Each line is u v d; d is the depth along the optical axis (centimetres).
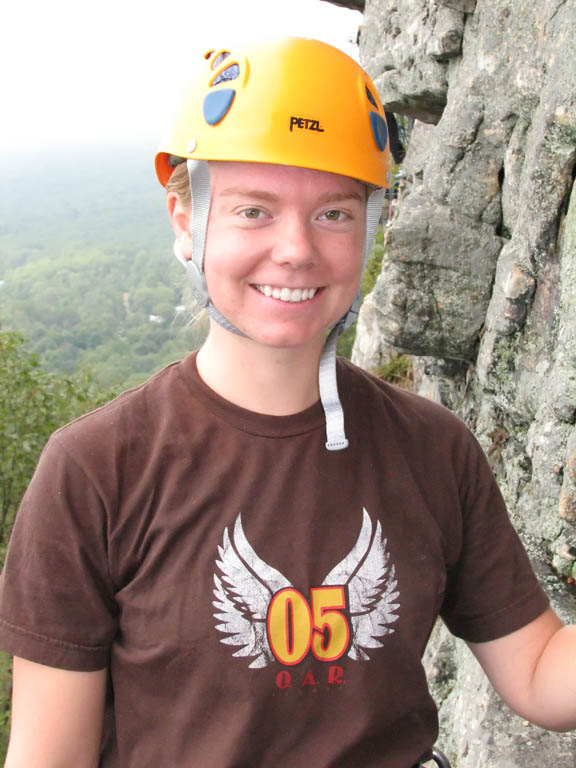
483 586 146
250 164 117
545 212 272
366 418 137
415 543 132
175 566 122
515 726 231
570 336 249
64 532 120
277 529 124
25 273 12475
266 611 121
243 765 120
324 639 123
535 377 281
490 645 149
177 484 123
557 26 284
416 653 131
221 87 121
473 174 338
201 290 129
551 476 258
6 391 958
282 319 121
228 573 121
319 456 128
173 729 123
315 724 124
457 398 383
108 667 130
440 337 344
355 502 129
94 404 1146
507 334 299
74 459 122
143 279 8844
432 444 140
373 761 130
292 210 117
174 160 136
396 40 489
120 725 127
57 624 119
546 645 145
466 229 335
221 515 123
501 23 331
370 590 127
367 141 124
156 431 126
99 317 7750
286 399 129
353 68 126
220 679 120
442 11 406
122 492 123
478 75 345
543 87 297
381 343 639
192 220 125
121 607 125
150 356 4375
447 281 336
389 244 340
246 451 126
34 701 121
